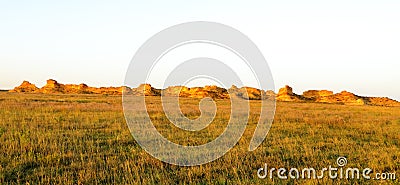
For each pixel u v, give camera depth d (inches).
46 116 789.2
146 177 327.6
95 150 444.1
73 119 758.5
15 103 1175.6
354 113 1244.5
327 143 527.2
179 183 316.8
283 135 611.5
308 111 1280.8
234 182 318.3
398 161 406.0
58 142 477.4
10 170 337.7
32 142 448.1
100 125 676.1
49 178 315.3
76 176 328.5
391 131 687.1
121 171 348.5
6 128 576.1
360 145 521.7
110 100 1640.0
